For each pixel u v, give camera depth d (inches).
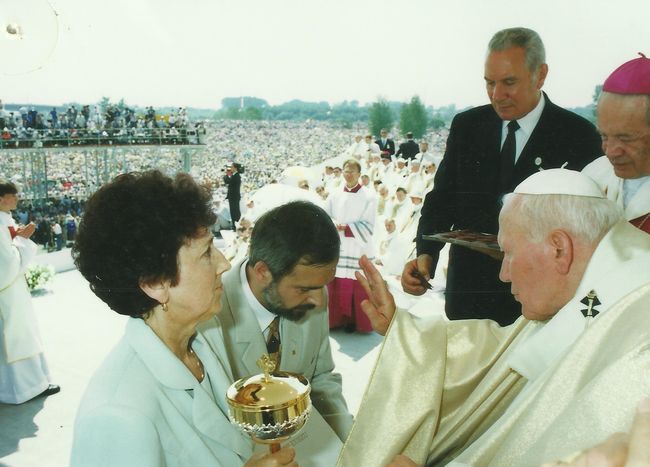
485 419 54.2
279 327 67.5
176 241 38.4
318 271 56.6
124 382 38.9
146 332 41.3
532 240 45.1
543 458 34.2
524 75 88.4
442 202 101.9
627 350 36.4
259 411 39.4
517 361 47.4
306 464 59.6
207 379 48.1
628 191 74.4
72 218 373.4
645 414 21.7
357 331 197.5
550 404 39.3
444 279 219.3
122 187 38.3
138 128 434.0
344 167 202.7
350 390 150.0
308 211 56.9
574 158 92.4
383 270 244.1
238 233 247.8
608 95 67.5
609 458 21.5
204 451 41.2
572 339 43.4
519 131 93.7
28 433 137.9
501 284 100.0
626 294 40.6
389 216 264.7
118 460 35.5
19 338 151.4
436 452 55.2
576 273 44.3
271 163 468.8
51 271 274.4
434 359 56.4
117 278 38.5
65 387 163.6
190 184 40.2
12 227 151.9
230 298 64.5
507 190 95.7
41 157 460.1
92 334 208.4
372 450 53.4
